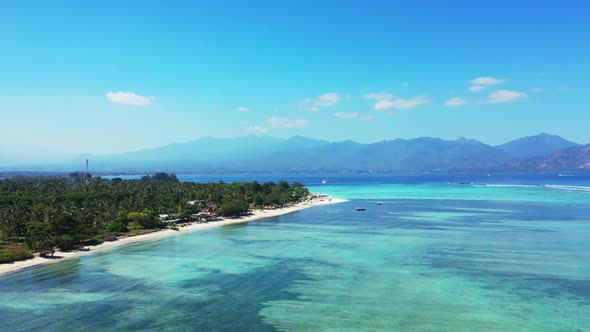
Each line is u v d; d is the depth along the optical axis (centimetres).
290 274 7375
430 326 5097
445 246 9619
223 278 7175
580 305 5709
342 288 6556
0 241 10081
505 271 7375
